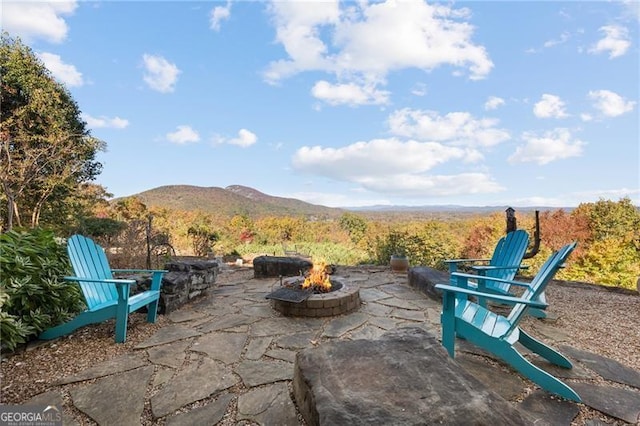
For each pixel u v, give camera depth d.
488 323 2.35
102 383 2.11
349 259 10.81
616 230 13.18
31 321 2.71
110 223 10.99
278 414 1.76
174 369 2.31
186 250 11.88
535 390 2.00
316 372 1.73
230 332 3.07
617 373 2.23
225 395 1.97
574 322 3.32
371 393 1.51
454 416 1.35
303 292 3.79
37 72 11.20
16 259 2.73
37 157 10.16
